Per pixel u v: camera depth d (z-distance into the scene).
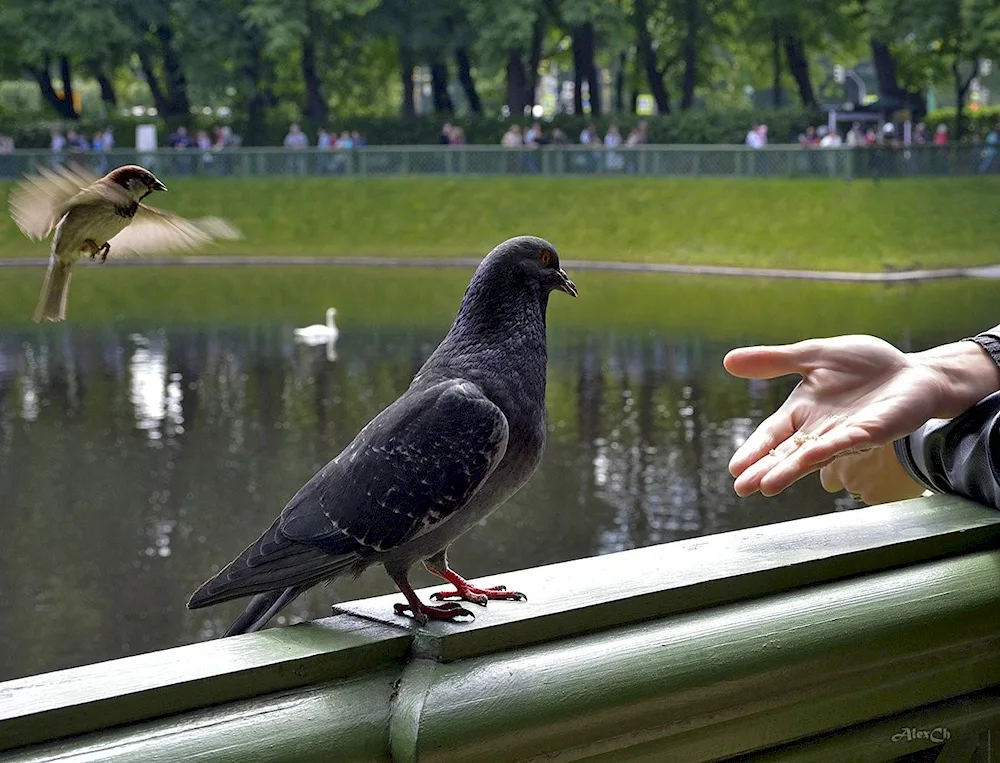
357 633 1.66
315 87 47.47
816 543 1.98
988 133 42.47
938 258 33.19
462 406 1.90
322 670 1.60
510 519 14.30
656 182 38.75
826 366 2.18
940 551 2.04
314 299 33.53
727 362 2.22
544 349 2.07
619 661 1.66
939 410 2.13
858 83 56.09
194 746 1.46
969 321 25.27
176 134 43.38
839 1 41.88
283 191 41.47
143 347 27.00
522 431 1.99
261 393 22.45
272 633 1.65
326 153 41.97
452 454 1.87
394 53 49.09
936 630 1.92
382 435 1.89
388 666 1.64
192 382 23.45
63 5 41.94
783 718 1.81
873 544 1.97
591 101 45.91
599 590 1.77
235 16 44.53
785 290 32.06
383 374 23.98
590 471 16.45
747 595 1.85
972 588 1.97
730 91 52.91
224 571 1.86
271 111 47.69
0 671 10.24
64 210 1.49
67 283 1.51
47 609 11.84
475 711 1.56
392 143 46.03
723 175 38.66
